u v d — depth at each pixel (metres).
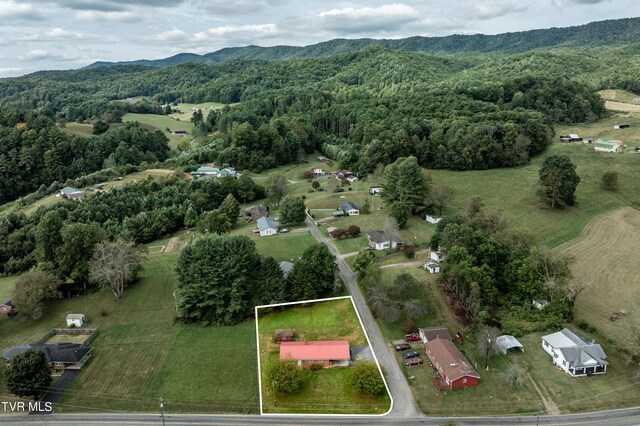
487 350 66.88
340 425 55.50
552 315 76.75
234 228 127.31
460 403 59.53
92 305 88.00
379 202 134.75
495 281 83.81
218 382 65.25
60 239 96.00
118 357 72.00
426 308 78.38
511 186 142.88
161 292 92.06
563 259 86.69
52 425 58.31
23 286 82.06
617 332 73.50
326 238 111.56
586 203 127.56
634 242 105.62
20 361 62.19
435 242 96.81
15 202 159.00
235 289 80.44
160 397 62.97
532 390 61.88
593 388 61.94
